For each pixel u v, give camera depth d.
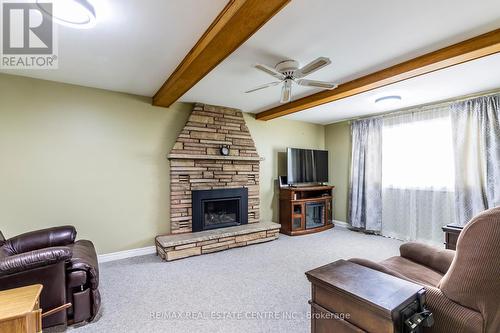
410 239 4.17
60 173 3.03
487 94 3.39
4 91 2.75
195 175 3.89
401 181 4.31
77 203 3.12
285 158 5.14
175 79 2.65
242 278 2.77
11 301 1.38
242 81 3.00
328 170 5.66
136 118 3.52
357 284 1.26
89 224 3.20
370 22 1.84
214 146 4.07
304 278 2.77
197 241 3.48
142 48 2.18
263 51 2.27
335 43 2.14
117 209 3.37
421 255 2.01
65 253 1.84
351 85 2.99
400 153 4.33
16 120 2.80
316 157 5.23
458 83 3.07
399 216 4.34
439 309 1.25
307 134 5.48
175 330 1.89
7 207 2.75
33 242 2.37
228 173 4.22
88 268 2.01
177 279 2.74
